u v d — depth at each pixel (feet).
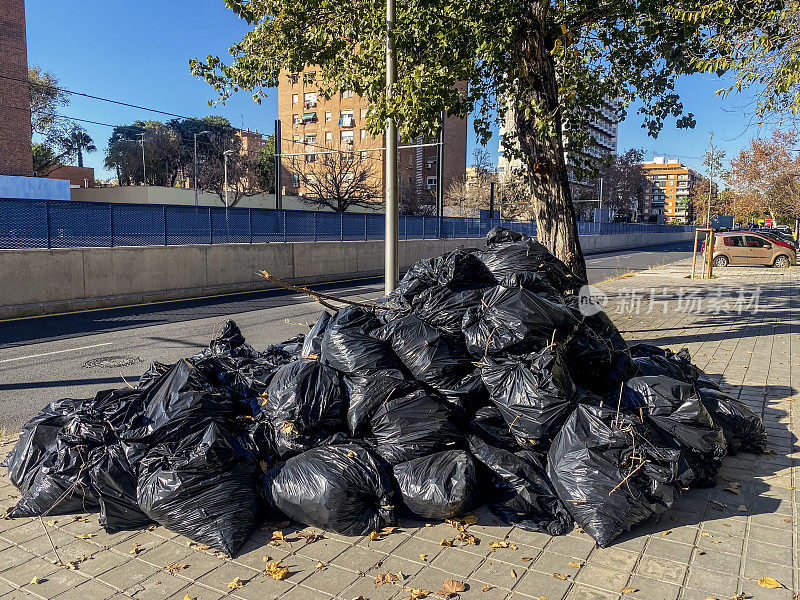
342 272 75.36
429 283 17.10
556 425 13.04
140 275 49.88
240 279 59.88
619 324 38.11
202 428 12.71
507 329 14.20
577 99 33.04
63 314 42.24
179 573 10.62
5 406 21.18
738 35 26.84
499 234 20.45
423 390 13.75
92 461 12.59
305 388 13.41
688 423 13.55
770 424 18.65
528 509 12.29
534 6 27.45
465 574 10.52
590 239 155.22
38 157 166.91
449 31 27.17
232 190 160.76
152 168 212.23
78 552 11.38
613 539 11.47
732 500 13.48
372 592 10.01
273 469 12.57
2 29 104.22
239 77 37.81
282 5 34.45
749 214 130.52
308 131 192.44
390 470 12.44
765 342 32.07
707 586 10.18
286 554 11.21
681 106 34.55
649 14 29.48
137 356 29.25
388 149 27.94
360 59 33.88
